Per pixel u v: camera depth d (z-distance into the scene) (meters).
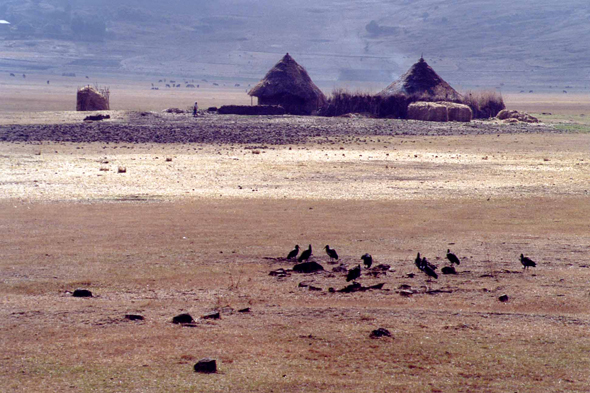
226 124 119.50
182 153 79.56
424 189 57.75
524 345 21.80
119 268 32.50
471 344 21.86
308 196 54.09
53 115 131.00
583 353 21.09
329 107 154.38
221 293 28.33
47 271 31.81
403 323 24.03
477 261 34.47
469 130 117.00
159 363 19.98
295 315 24.94
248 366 19.89
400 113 149.38
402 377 19.22
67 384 18.31
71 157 74.38
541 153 85.12
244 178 62.12
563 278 30.80
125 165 68.75
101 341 21.77
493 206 50.69
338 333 22.86
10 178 59.28
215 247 37.25
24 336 22.14
